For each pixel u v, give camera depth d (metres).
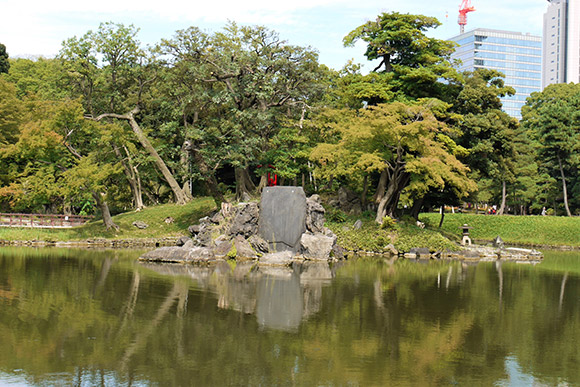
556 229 64.81
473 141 52.06
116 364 14.73
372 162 43.88
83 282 26.55
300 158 52.50
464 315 21.97
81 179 45.22
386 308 22.77
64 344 16.28
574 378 14.82
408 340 17.94
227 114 51.72
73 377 13.70
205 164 49.31
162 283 27.03
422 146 44.00
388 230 46.88
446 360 16.00
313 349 16.59
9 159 50.91
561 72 194.50
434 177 43.44
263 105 50.00
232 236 40.16
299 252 40.41
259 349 16.42
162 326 18.62
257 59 47.69
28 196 47.16
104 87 52.97
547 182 75.69
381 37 50.38
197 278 29.12
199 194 68.06
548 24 198.62
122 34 50.75
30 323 18.39
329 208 50.09
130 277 28.67
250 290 25.88
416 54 51.44
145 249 45.06
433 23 51.16
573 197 74.75
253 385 13.56
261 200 41.50
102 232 49.38
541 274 35.97
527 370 15.37
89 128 47.25
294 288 26.91
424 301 24.58
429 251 45.44
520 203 81.25
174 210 55.38
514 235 66.50
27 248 42.66
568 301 25.86
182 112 48.75
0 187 50.03
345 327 19.31
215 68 48.28
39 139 43.66
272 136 54.56
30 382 13.30
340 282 29.34
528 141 79.06
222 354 15.84
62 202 65.19
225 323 19.31
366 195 56.06
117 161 54.38
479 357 16.39
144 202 67.19
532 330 19.91
